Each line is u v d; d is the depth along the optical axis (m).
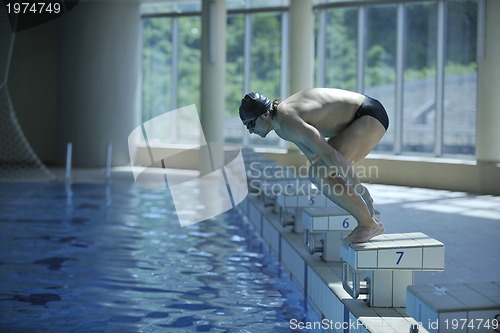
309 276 7.52
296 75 20.14
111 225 12.16
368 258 5.52
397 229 11.30
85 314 6.84
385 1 20.38
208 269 8.98
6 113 23.95
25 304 7.20
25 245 10.37
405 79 20.30
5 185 18.16
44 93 25.41
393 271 5.76
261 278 8.58
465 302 4.36
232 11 23.83
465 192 17.08
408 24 20.12
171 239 11.00
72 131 23.62
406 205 14.45
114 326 6.46
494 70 16.41
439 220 12.32
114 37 23.48
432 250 5.52
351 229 7.46
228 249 10.37
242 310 7.10
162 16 25.16
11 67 25.41
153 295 7.62
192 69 24.94
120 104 23.69
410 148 20.27
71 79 23.56
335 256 7.61
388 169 19.03
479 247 9.70
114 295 7.59
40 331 6.29
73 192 16.77
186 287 8.01
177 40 25.11
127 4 23.64
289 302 7.49
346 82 21.59
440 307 4.26
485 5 16.31
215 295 7.68
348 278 6.21
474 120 18.75
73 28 23.41
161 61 25.42
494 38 16.33
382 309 5.69
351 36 21.33
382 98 20.88
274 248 10.02
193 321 6.65
